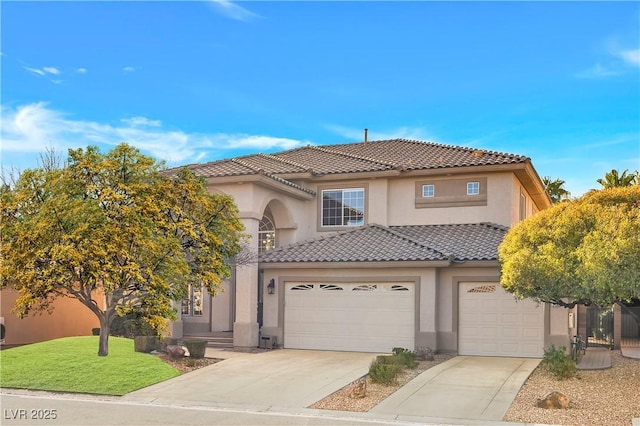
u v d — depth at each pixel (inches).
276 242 962.7
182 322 893.8
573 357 716.0
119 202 626.8
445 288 802.2
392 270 808.9
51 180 635.5
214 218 704.4
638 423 436.8
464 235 876.0
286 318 852.6
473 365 690.8
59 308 951.6
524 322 769.6
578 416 459.8
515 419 456.1
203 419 459.5
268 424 445.4
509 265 565.6
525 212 1066.1
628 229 480.4
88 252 590.6
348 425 443.2
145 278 633.6
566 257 531.2
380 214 961.5
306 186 1003.9
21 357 655.1
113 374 596.1
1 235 621.0
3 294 868.0
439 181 952.3
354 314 824.3
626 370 655.8
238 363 697.6
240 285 827.4
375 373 583.8
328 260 822.5
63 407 497.0
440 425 444.5
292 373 636.1
